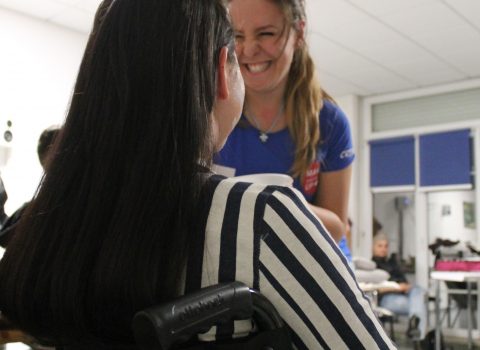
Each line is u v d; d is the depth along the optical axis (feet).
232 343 1.73
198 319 1.54
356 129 24.04
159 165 1.76
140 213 1.72
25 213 2.01
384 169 23.70
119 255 1.68
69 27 17.40
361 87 22.97
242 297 1.67
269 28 3.99
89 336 1.78
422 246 22.41
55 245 1.84
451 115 22.07
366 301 1.92
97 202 1.79
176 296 1.74
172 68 1.84
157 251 1.71
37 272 1.85
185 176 1.79
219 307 1.61
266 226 1.80
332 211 4.65
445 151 21.99
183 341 1.67
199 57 1.91
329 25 16.66
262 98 4.30
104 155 1.82
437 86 22.31
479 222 20.92
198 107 1.86
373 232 23.82
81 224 1.81
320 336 1.79
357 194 24.07
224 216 1.82
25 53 16.40
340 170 4.62
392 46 18.24
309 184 4.53
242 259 1.78
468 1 14.85
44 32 16.87
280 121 4.38
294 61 4.33
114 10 1.97
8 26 16.08
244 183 1.92
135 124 1.81
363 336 1.81
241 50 4.06
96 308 1.73
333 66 20.35
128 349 1.74
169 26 1.88
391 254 23.13
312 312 1.79
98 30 2.01
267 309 1.74
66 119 2.00
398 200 23.38
